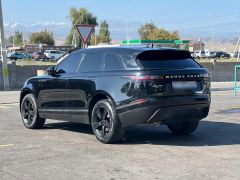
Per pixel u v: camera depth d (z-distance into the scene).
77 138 10.46
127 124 9.56
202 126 11.92
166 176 7.52
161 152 9.03
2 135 10.88
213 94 21.98
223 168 7.92
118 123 9.64
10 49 107.44
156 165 8.12
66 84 10.77
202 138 10.37
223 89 26.16
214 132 11.08
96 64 10.33
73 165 8.19
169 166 8.05
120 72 9.72
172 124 10.23
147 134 10.93
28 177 7.55
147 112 9.30
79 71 10.62
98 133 10.00
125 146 9.58
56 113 11.11
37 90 11.57
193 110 9.75
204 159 8.48
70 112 10.72
